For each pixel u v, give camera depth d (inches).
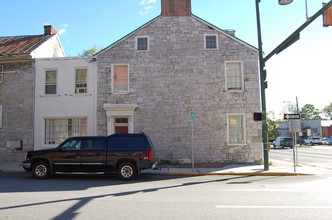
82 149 559.5
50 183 505.7
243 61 808.9
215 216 277.6
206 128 796.0
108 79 813.9
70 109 818.2
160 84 808.9
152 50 817.5
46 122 829.2
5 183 503.2
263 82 662.5
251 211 296.2
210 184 491.5
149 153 553.6
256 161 785.6
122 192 413.4
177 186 470.3
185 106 802.2
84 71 830.5
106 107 792.9
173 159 789.9
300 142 2437.3
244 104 797.9
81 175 617.9
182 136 794.8
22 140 821.2
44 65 835.4
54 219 269.7
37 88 829.8
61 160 557.9
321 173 626.8
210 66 810.2
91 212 294.5
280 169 677.9
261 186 463.2
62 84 827.4
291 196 374.3
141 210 302.0
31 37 965.2
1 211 299.7
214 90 803.4
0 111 836.0
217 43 815.7
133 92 808.9
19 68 840.9
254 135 790.5
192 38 818.2
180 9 828.0
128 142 561.6
